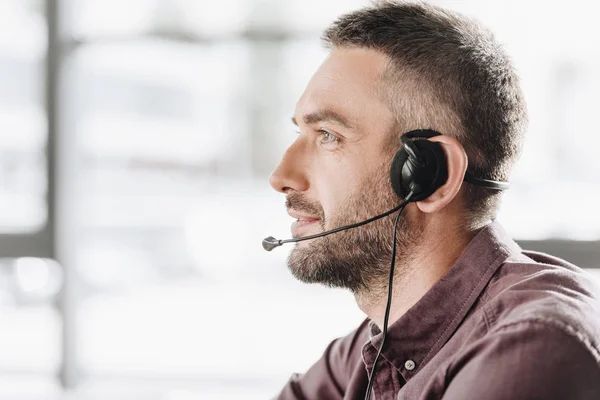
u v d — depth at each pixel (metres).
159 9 2.77
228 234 2.93
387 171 0.88
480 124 0.88
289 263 0.94
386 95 0.88
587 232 2.43
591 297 0.79
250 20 2.72
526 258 0.89
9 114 2.82
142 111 2.87
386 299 0.90
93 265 2.96
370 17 0.92
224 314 3.03
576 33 2.41
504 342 0.69
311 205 0.93
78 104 2.88
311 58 2.70
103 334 3.00
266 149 2.82
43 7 2.80
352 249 0.89
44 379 2.98
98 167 2.92
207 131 2.85
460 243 0.88
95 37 2.80
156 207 2.94
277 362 3.03
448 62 0.88
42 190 2.86
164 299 3.02
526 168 2.45
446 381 0.75
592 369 0.68
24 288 2.89
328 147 0.91
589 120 2.42
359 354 1.04
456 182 0.85
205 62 2.79
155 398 2.83
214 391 2.94
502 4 2.43
